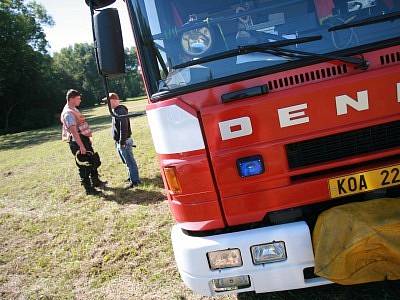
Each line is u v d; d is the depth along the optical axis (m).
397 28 2.47
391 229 2.31
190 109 2.47
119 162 9.88
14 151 19.38
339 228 2.40
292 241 2.48
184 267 2.64
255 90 2.39
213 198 2.55
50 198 7.91
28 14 44.75
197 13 2.74
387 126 2.44
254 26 2.69
